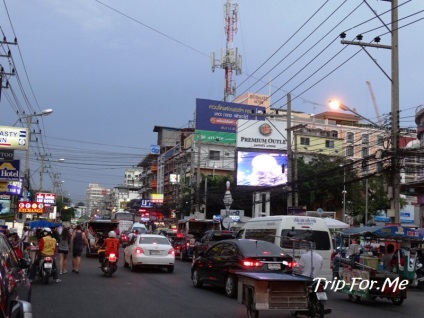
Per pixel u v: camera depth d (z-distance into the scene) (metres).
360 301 14.09
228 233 24.70
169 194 88.94
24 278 7.53
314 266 11.41
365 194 60.97
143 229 43.31
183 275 19.25
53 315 10.07
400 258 18.48
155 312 10.63
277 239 16.06
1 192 29.59
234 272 10.89
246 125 49.84
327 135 78.94
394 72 20.27
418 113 31.44
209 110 74.44
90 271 19.89
